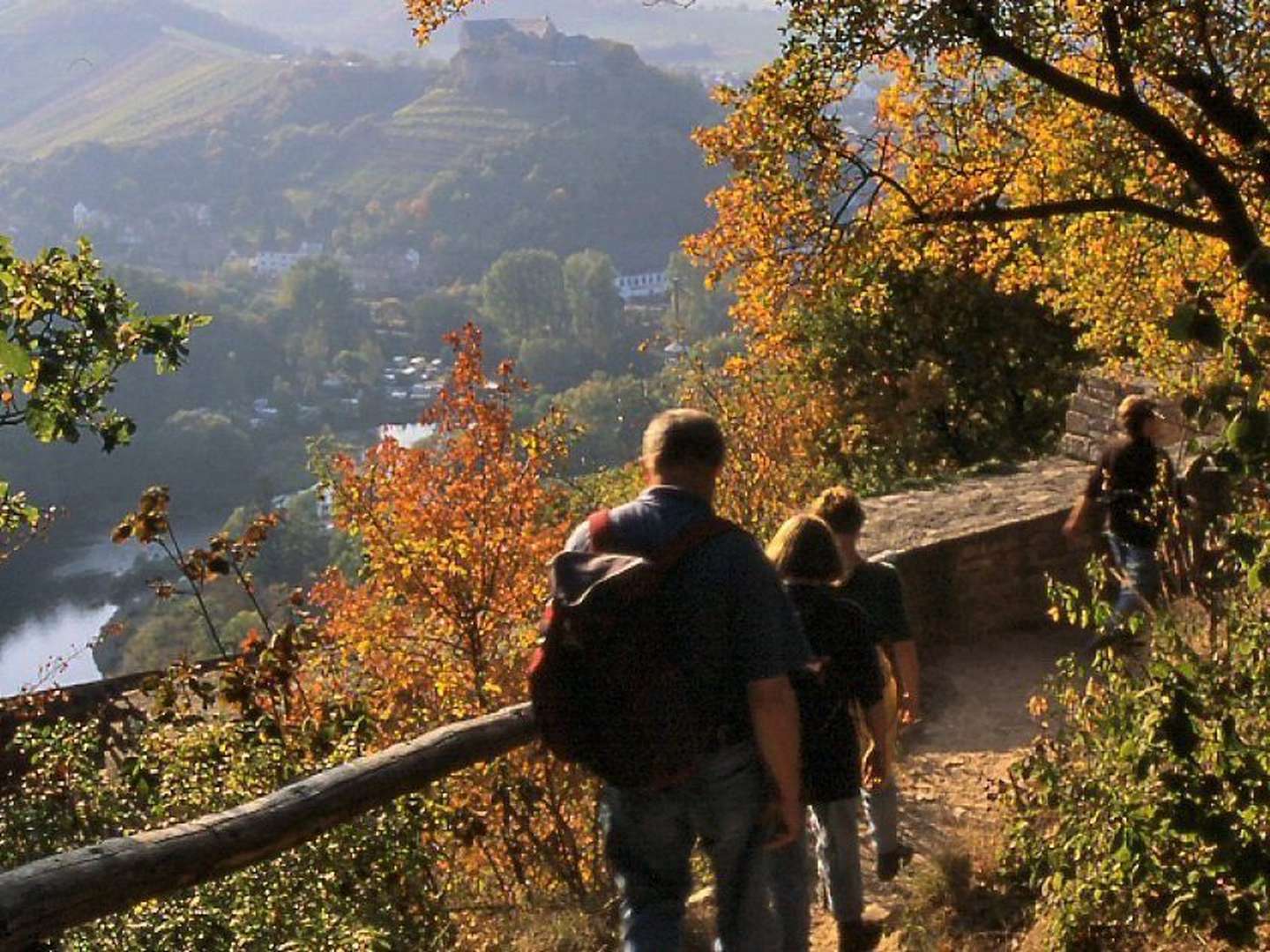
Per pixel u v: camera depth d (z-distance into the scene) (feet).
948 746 28.99
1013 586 36.29
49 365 30.71
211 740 23.07
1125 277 47.37
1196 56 37.29
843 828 18.56
